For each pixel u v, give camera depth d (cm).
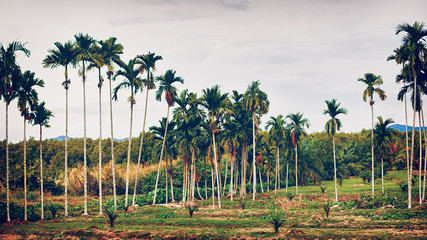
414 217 3297
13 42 4009
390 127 5597
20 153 7688
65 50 4438
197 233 2944
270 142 6700
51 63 4431
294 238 2631
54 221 4044
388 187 6294
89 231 3231
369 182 7519
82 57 4519
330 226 3111
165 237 2945
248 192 7369
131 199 5744
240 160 6775
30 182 6862
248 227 3275
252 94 5522
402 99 4481
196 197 6762
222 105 5259
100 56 4631
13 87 4125
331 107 5353
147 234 3047
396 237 2441
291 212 3984
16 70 4066
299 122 6244
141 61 5116
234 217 4031
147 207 4962
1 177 6656
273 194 6569
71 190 7362
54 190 7288
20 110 4212
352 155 8988
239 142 6034
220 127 5834
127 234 3102
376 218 3344
